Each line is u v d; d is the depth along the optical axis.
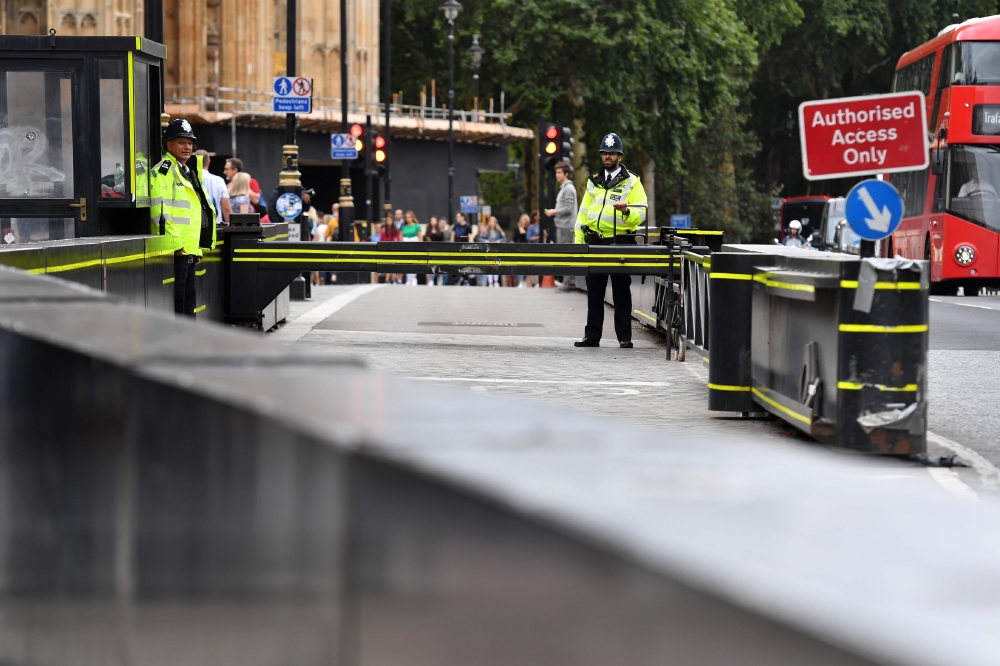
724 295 32.88
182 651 6.97
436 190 184.00
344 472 5.95
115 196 42.56
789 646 4.52
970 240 92.12
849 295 26.44
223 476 6.69
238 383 7.03
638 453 5.89
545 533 5.16
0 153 42.53
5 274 12.30
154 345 8.14
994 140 92.12
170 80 162.62
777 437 30.11
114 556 7.60
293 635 6.29
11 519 8.09
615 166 53.34
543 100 183.00
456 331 56.75
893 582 4.54
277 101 82.69
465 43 192.00
